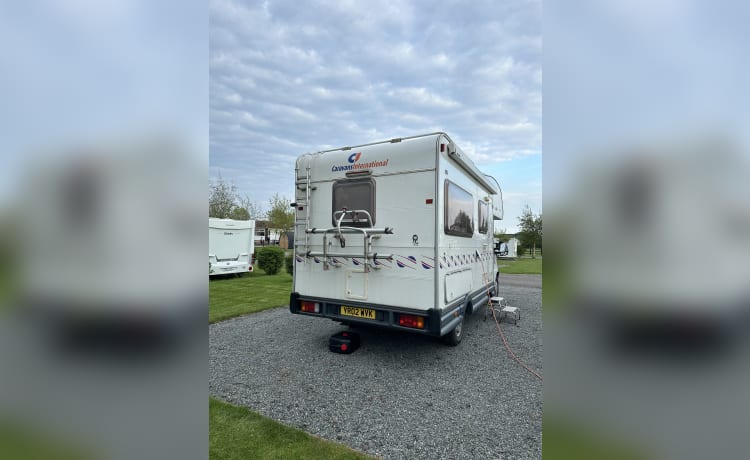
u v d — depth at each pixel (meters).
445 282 3.68
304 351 4.19
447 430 2.49
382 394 3.05
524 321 5.92
